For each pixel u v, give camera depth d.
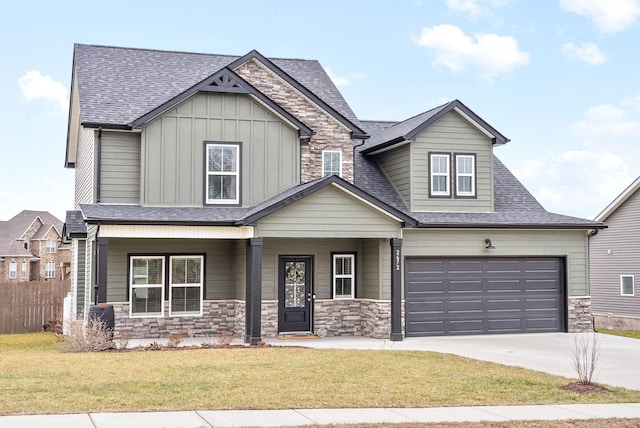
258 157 20.98
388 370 13.59
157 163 20.02
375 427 9.03
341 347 18.00
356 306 21.53
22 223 63.47
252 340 18.27
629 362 15.79
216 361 14.35
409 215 21.20
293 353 15.96
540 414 10.14
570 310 22.44
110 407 9.77
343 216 19.28
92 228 19.33
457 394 11.45
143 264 20.25
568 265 22.55
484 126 22.67
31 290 25.77
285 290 21.14
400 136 21.75
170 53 24.20
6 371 12.76
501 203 23.62
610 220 31.33
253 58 21.62
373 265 20.81
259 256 18.47
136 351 16.27
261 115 21.08
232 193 20.69
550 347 18.39
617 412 10.34
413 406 10.52
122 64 22.84
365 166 24.14
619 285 30.62
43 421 8.85
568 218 22.91
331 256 21.42
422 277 21.19
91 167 20.69
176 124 20.27
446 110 22.25
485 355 16.69
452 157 22.50
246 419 9.33
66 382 11.55
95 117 19.70
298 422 9.24
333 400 10.70
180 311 20.55
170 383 11.63
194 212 19.62
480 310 21.67
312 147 22.00
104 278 17.69
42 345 20.27
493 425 9.30
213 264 20.89
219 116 20.67
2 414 9.20
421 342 19.44
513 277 22.09
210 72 23.03
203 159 20.44
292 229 18.81
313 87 24.28
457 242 21.47
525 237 22.17
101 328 17.03
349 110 23.50
